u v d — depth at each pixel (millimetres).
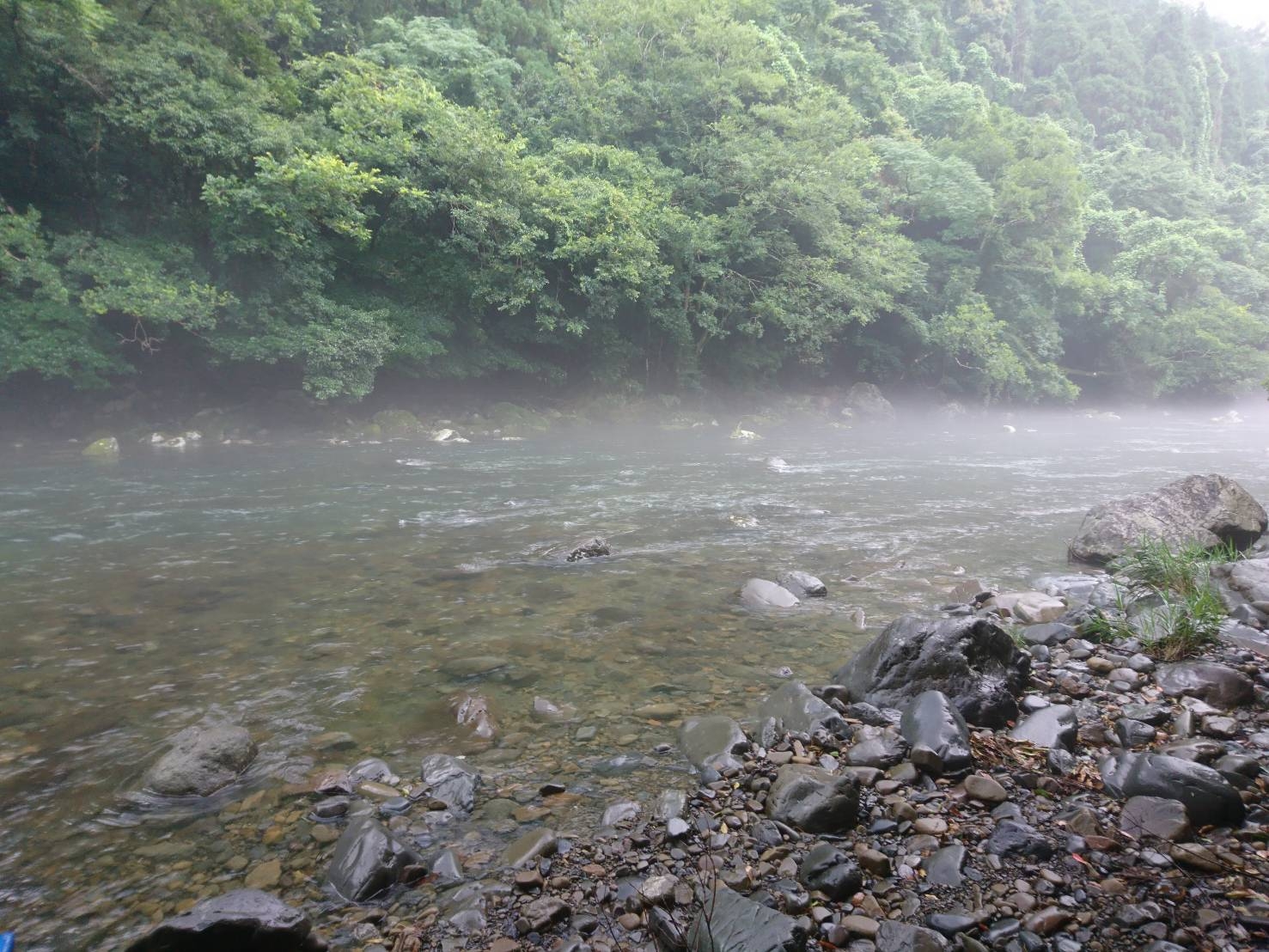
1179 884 2682
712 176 28891
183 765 3494
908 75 53812
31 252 16453
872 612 6262
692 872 2840
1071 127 78500
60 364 16891
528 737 4035
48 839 3092
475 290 23141
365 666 5008
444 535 9086
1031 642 5461
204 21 20656
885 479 14219
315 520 9953
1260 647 5066
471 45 28516
